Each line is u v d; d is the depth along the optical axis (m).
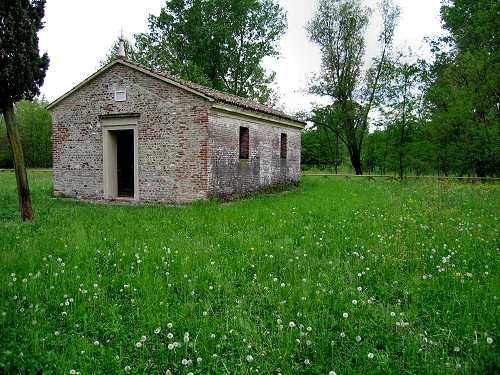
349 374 3.03
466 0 28.95
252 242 6.94
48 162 54.62
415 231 7.75
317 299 4.33
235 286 4.98
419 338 3.53
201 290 4.72
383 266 5.49
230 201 14.35
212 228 8.41
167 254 6.08
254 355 3.33
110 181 14.54
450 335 3.63
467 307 4.04
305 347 3.43
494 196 13.71
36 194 15.91
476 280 4.94
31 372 2.99
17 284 4.67
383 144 27.86
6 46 9.38
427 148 24.58
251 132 16.33
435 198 13.20
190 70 31.94
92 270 5.36
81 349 3.35
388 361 3.19
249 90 36.56
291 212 10.84
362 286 4.94
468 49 26.95
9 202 12.88
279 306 4.14
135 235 7.65
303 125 21.75
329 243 7.02
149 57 33.66
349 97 31.11
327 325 3.82
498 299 4.23
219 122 13.66
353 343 3.54
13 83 9.48
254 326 3.75
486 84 23.61
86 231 8.00
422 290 4.70
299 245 7.11
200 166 12.99
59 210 11.33
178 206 12.84
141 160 13.93
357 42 29.88
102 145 14.48
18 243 6.83
